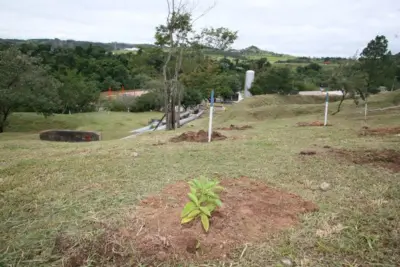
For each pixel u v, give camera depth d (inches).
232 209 101.2
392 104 756.6
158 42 719.1
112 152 211.3
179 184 129.2
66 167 167.5
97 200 113.7
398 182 138.5
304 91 1466.5
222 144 236.4
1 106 854.5
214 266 75.6
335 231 91.7
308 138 275.9
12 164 180.4
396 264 76.5
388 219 99.7
